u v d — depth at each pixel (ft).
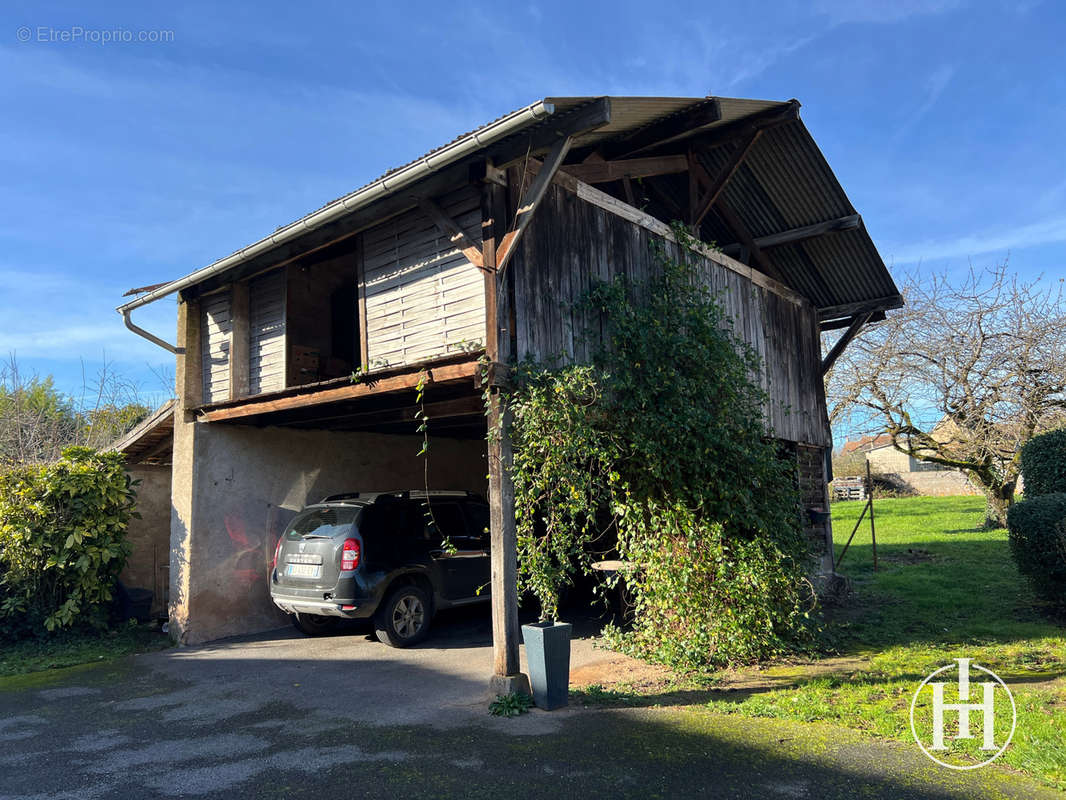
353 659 24.80
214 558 29.81
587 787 13.24
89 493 29.66
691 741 15.60
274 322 28.68
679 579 23.24
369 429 36.42
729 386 25.38
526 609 33.68
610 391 22.41
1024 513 29.12
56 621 28.32
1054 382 49.70
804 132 29.71
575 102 17.80
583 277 23.15
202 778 14.23
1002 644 24.07
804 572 26.17
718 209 35.24
